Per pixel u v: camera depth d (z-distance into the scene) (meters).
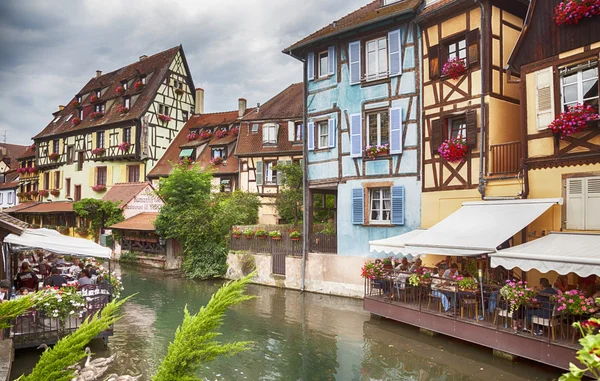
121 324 12.98
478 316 10.29
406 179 15.26
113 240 29.55
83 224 34.03
